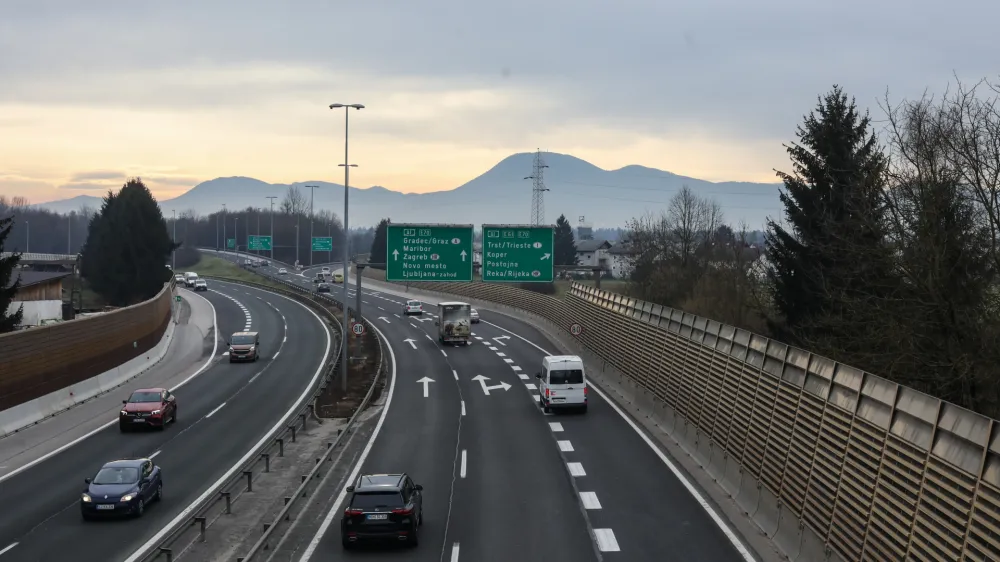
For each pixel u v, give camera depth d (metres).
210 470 28.08
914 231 27.22
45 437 33.44
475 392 44.94
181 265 171.88
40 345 37.16
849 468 17.62
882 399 17.03
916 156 27.17
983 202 25.56
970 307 25.44
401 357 59.03
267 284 127.12
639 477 26.89
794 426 21.34
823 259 38.03
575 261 147.75
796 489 20.20
